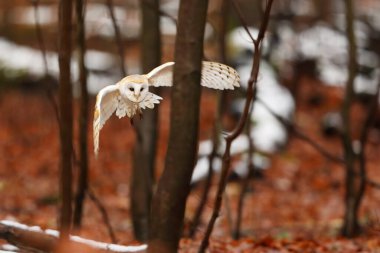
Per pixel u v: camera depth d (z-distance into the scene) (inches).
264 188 796.6
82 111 433.1
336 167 903.1
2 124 1043.9
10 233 259.8
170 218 238.8
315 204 725.9
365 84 1182.3
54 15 1288.1
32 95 1131.3
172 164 238.1
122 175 866.1
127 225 614.2
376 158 973.8
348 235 528.1
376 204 689.0
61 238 253.8
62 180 254.2
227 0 494.3
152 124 512.1
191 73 236.4
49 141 981.2
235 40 1119.0
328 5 1371.8
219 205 293.7
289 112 1019.3
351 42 549.3
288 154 932.6
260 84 1045.8
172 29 1263.5
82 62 431.5
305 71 1250.6
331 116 1071.6
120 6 1354.6
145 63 511.2
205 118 1053.8
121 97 174.2
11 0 1288.1
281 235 548.4
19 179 806.5
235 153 852.0
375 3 1492.4
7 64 1150.3
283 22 1217.4
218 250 374.3
